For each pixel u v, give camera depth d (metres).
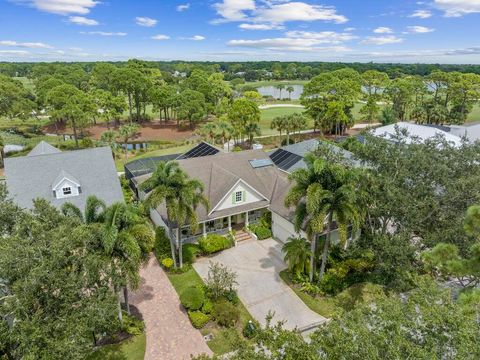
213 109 97.44
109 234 18.47
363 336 11.21
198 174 35.34
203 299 23.66
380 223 26.31
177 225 28.09
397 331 11.34
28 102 84.19
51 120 80.38
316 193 21.88
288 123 65.12
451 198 21.47
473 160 23.91
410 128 52.97
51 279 13.18
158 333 21.97
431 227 22.69
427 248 22.77
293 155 40.81
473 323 11.82
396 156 23.86
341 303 24.77
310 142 42.78
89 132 82.31
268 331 13.51
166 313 23.77
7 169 32.78
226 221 34.66
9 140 65.94
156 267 29.11
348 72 105.25
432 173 22.33
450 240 20.64
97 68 116.56
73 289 14.04
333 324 12.46
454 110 82.88
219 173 35.06
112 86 87.44
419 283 14.03
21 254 13.20
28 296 12.81
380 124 86.06
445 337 11.23
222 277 24.61
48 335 13.03
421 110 75.56
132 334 21.67
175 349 20.72
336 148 36.75
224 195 31.80
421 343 11.58
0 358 13.63
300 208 24.39
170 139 78.62
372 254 24.27
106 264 18.36
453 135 49.06
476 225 15.92
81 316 14.14
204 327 22.53
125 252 19.48
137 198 41.03
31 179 32.72
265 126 86.38
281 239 33.06
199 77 111.00
